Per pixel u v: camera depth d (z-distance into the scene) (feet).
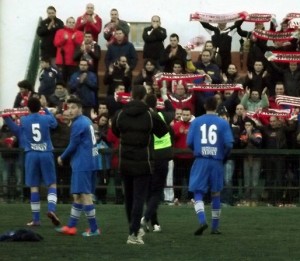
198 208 110.01
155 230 112.98
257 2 180.34
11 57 181.06
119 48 169.07
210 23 173.27
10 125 125.29
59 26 172.45
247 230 114.62
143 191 99.30
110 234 109.70
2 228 115.75
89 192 108.06
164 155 109.09
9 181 146.82
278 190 145.59
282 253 96.22
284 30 170.60
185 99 156.15
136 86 99.66
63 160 108.27
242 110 149.89
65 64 170.09
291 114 150.61
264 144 149.38
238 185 145.69
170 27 180.86
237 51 177.78
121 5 181.37
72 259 91.25
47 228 115.85
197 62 162.71
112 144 147.95
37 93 153.38
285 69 163.73
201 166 110.32
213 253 95.76
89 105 161.58
